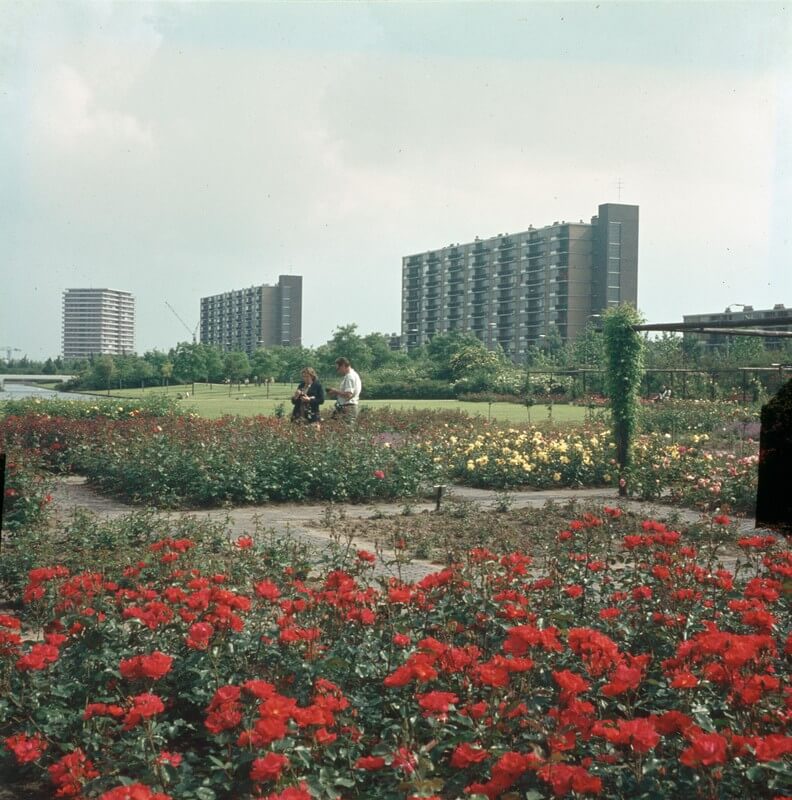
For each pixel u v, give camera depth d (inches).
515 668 123.1
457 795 114.3
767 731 123.5
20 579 251.9
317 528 394.6
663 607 186.1
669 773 116.1
